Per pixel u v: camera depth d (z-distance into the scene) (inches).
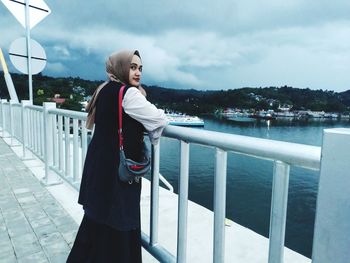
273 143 36.8
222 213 47.8
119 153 55.1
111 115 55.7
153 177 65.8
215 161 47.4
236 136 42.9
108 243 61.3
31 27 239.5
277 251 37.8
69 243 90.4
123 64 57.9
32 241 91.4
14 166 186.4
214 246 49.2
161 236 102.6
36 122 188.5
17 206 119.2
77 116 105.1
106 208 54.7
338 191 27.6
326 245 29.0
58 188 141.7
